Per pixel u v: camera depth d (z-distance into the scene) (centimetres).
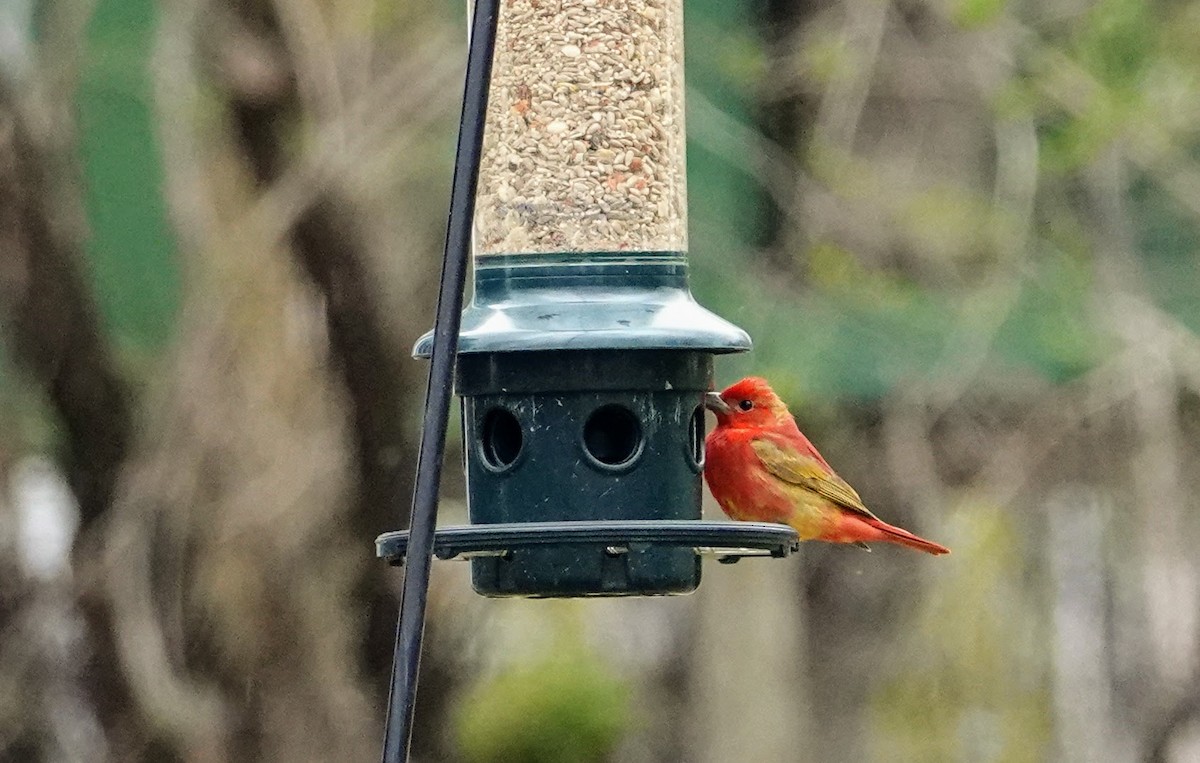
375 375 1608
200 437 1595
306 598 1642
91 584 1652
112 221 1647
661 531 861
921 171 1712
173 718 1652
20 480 1728
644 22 970
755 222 1675
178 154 1595
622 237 956
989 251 1648
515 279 958
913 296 1647
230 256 1569
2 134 1634
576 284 953
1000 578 2023
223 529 1609
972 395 1705
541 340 919
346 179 1560
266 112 1580
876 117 1716
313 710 1655
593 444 948
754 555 930
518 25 967
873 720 2019
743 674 1953
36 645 1672
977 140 1719
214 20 1583
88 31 1625
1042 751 2011
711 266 1652
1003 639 2025
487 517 948
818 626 2027
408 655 758
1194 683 1973
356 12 1575
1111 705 2016
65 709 1681
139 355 1686
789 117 1681
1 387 1702
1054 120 1647
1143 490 1777
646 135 965
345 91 1573
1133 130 1611
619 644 2034
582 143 962
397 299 1625
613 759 1838
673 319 939
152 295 1664
